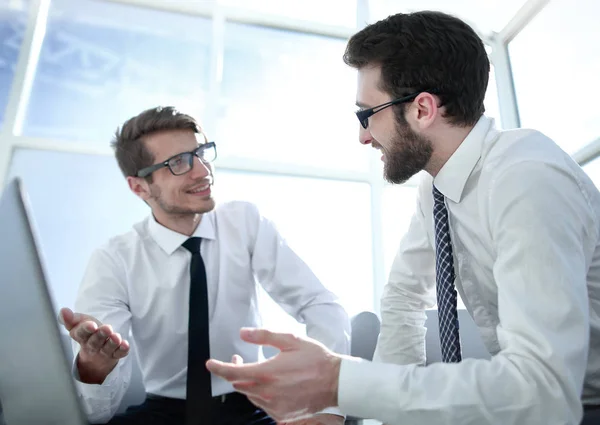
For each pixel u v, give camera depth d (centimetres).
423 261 118
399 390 59
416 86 90
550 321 59
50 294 46
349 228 261
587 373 79
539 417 55
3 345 52
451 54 89
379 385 60
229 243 137
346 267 254
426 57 89
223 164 248
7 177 214
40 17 242
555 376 56
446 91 89
